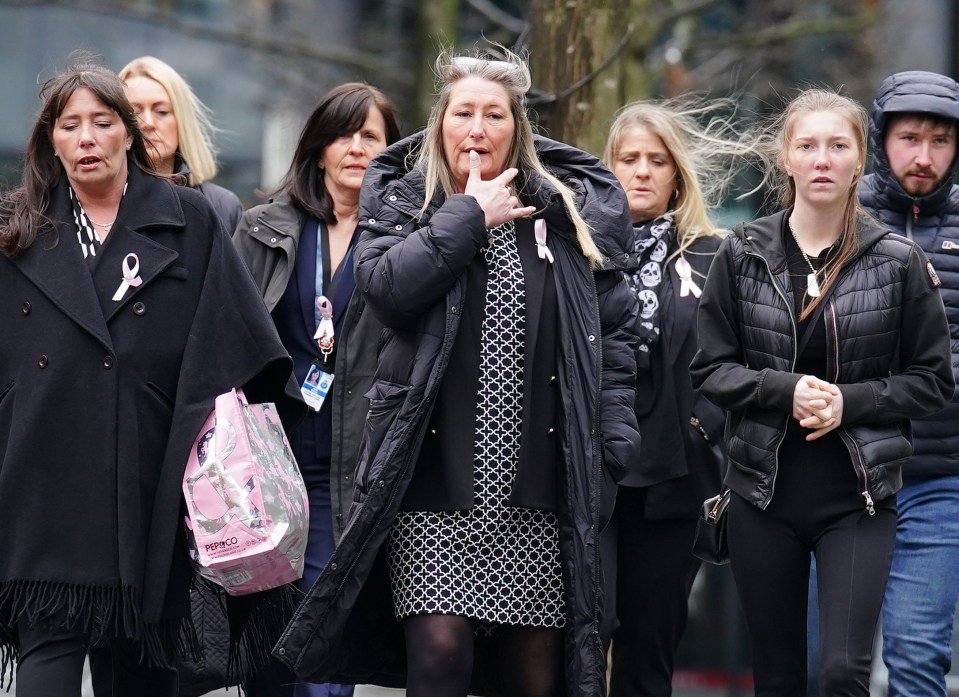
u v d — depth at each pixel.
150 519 17.20
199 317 17.67
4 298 17.47
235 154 64.81
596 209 17.94
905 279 18.58
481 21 49.97
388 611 17.66
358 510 16.53
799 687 19.05
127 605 16.84
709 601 36.66
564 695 17.38
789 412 18.25
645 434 21.84
